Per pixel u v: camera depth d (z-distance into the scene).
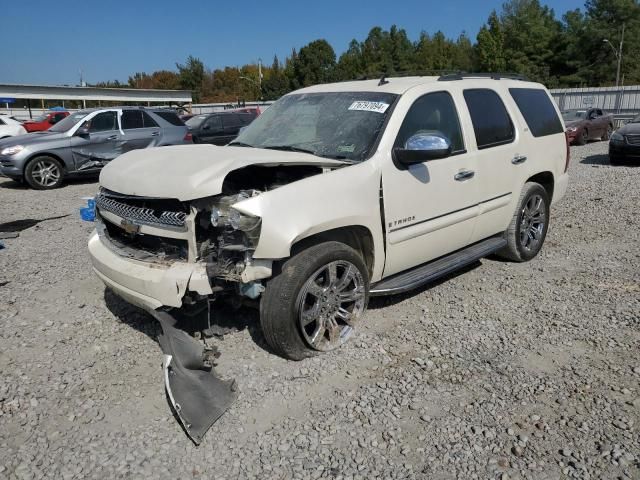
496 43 69.56
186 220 3.44
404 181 4.16
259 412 3.24
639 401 3.32
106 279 3.93
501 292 5.05
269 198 3.40
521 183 5.45
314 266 3.57
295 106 4.90
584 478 2.71
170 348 3.32
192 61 87.38
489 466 2.80
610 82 70.44
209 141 16.59
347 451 2.92
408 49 86.44
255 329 4.21
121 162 4.14
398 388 3.48
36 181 11.65
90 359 3.90
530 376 3.61
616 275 5.45
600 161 14.65
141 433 3.09
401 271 4.45
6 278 5.57
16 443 3.01
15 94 35.16
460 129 4.77
